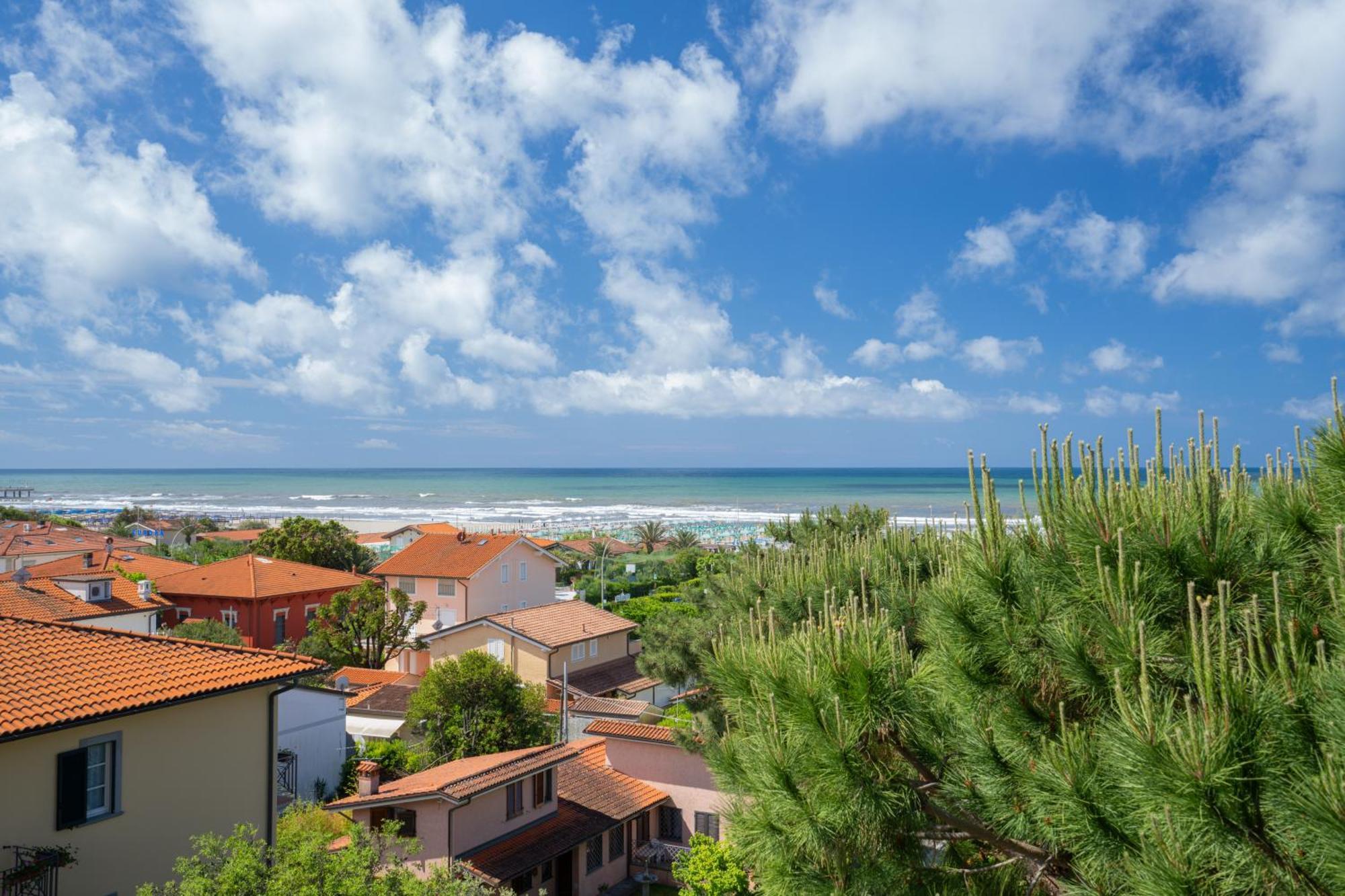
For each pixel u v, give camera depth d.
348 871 11.55
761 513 179.12
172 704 14.95
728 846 17.94
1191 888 4.58
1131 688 5.68
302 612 54.16
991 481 6.93
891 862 6.88
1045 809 5.85
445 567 55.56
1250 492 6.73
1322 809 4.21
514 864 20.23
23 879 12.45
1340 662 4.77
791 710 6.68
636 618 54.81
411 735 34.44
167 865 15.13
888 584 11.59
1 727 12.55
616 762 26.56
